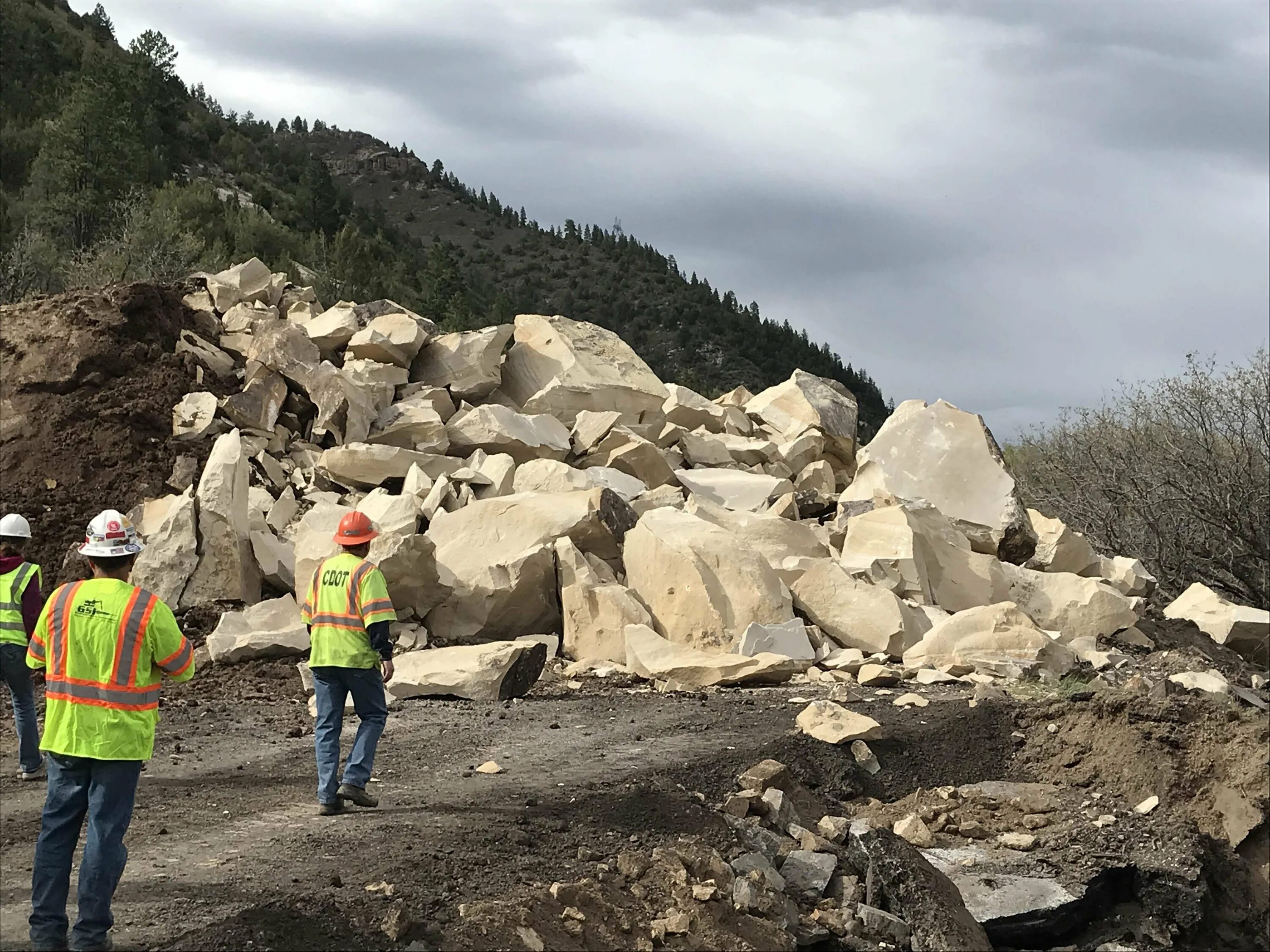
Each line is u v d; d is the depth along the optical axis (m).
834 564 12.91
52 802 4.92
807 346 172.00
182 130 89.88
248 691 10.83
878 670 11.38
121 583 5.12
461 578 12.74
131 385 15.45
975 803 9.00
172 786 7.68
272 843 6.45
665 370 159.12
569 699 10.79
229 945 4.95
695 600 12.16
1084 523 26.25
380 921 5.45
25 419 14.86
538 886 6.19
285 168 104.44
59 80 78.12
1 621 7.64
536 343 19.47
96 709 4.90
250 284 18.77
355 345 17.70
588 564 13.00
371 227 107.81
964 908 7.60
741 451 19.12
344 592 7.11
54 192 54.50
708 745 9.10
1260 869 8.62
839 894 7.53
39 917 4.86
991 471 16.12
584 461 17.00
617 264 196.38
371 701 7.20
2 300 37.09
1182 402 24.73
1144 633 14.62
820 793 8.88
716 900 6.66
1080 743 9.63
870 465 16.48
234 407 15.50
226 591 12.62
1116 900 8.18
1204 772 9.13
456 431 16.42
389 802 7.38
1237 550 24.17
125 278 41.19
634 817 7.32
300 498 14.84
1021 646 11.99
